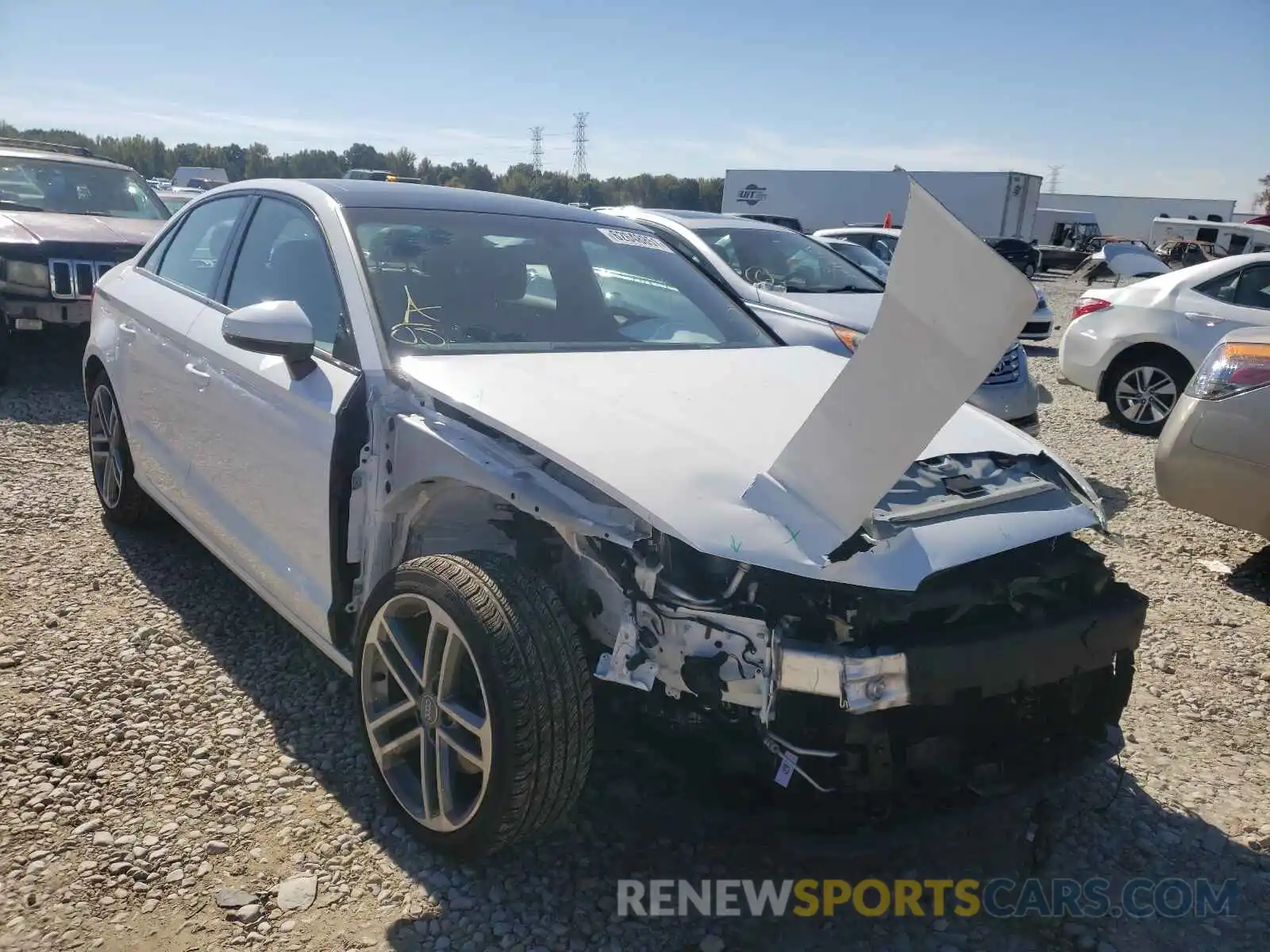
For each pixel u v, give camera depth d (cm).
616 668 229
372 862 255
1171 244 3069
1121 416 869
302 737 308
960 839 280
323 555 289
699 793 238
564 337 326
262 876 247
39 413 680
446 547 287
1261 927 252
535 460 242
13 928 225
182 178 3291
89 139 5497
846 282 760
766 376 308
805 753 218
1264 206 6594
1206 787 311
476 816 233
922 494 245
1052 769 247
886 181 3378
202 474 362
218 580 421
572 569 265
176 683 336
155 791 278
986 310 184
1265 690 376
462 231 347
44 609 383
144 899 238
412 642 259
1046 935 245
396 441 271
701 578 228
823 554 212
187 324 378
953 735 232
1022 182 3247
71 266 734
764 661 216
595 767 287
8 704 315
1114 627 245
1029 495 255
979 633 225
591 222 398
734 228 795
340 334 302
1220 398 443
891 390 204
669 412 261
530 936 233
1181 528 574
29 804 268
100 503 509
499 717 223
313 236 335
